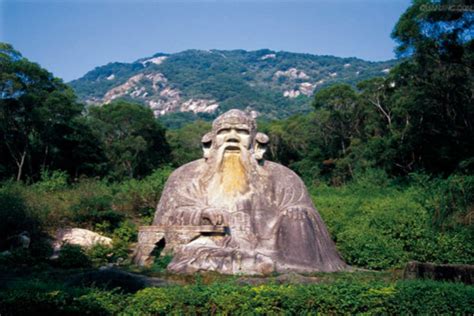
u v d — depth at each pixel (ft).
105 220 61.46
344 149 148.15
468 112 98.43
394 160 114.21
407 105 100.99
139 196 70.13
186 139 178.60
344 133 150.20
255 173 41.75
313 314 22.47
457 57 87.51
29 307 21.94
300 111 343.26
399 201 65.51
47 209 59.00
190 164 43.91
